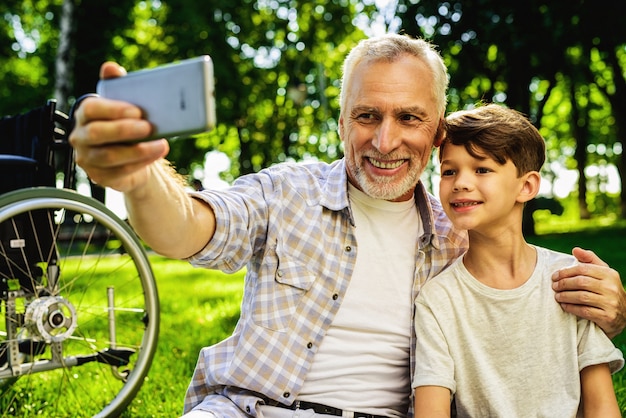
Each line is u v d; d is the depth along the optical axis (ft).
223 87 60.34
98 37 58.85
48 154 10.28
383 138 6.58
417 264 6.89
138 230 5.34
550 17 40.40
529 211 54.60
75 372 12.43
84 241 41.09
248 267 7.04
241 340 6.63
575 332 6.25
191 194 6.01
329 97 71.41
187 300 22.41
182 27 58.70
